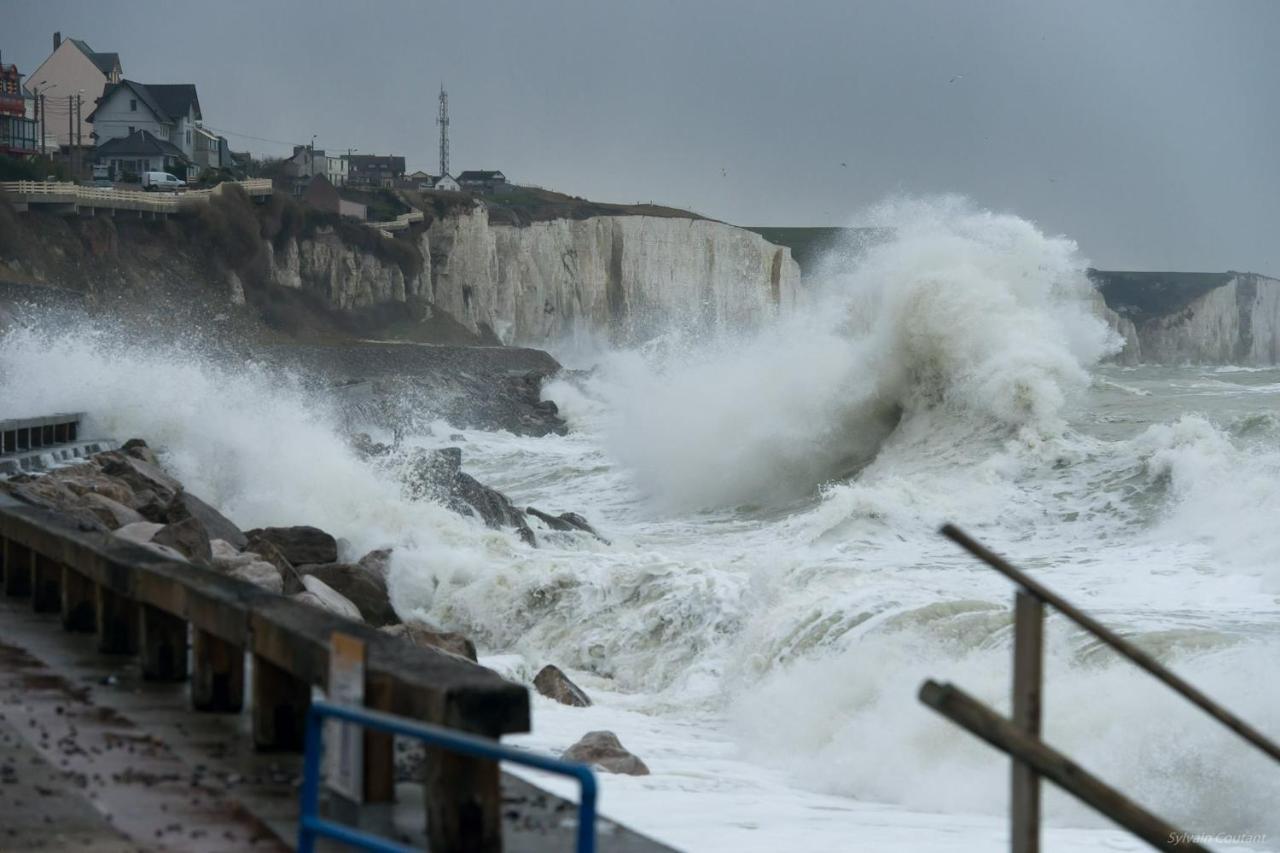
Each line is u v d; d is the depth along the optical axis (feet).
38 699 53.67
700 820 62.64
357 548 158.30
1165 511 179.52
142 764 44.88
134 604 62.59
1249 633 107.45
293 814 39.86
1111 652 100.07
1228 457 189.26
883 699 89.86
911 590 120.16
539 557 152.46
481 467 318.86
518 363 644.69
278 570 112.06
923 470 222.28
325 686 40.11
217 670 51.85
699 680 116.88
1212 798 74.95
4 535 79.82
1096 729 81.35
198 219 620.08
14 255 483.51
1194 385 471.62
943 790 75.82
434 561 143.54
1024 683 29.25
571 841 36.76
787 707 93.40
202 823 39.06
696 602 128.26
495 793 35.32
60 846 36.96
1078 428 234.17
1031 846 28.66
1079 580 145.69
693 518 238.89
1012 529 185.16
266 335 601.62
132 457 171.12
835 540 183.93
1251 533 159.43
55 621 71.72
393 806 38.75
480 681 36.24
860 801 74.84
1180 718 80.18
